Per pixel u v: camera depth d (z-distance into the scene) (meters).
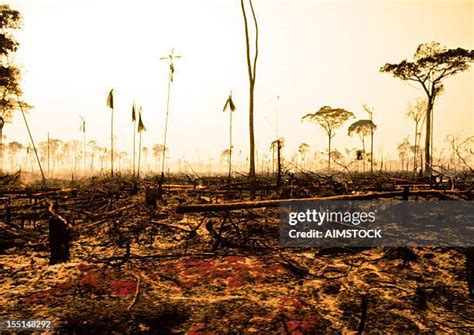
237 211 8.81
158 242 6.11
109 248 5.68
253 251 5.43
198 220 8.10
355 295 3.62
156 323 2.96
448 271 4.31
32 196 8.63
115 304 3.37
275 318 3.05
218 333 2.78
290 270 4.43
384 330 2.84
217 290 3.77
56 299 3.49
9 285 3.85
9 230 6.16
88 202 9.52
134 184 13.03
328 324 2.94
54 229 4.67
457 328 2.87
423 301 3.34
